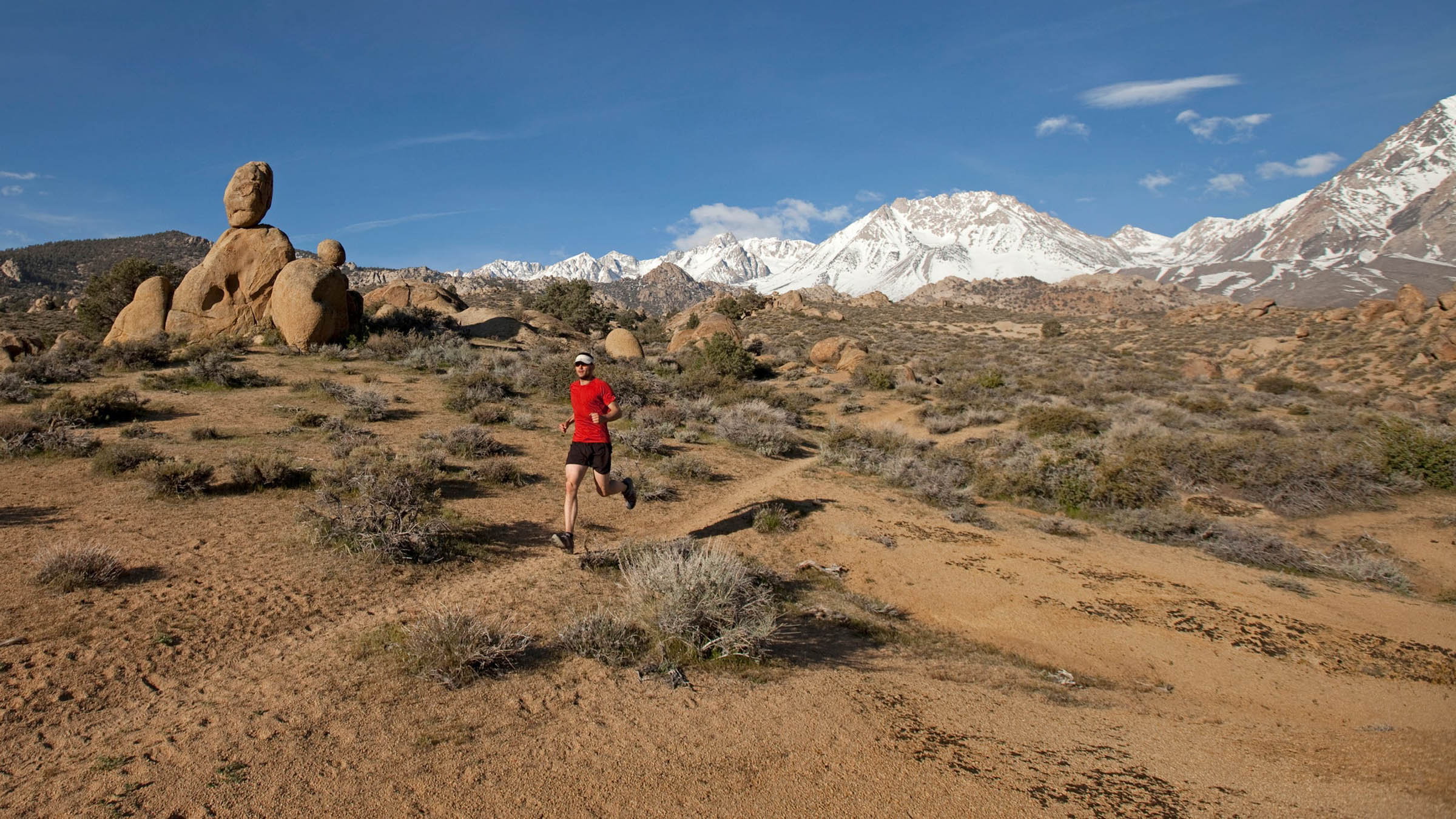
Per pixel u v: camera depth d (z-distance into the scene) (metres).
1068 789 3.55
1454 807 3.29
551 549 7.95
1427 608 8.82
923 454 17.48
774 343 57.25
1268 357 55.72
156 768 3.29
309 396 17.03
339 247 27.59
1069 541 11.18
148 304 24.69
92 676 4.24
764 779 3.49
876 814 3.22
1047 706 5.16
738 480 13.50
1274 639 7.25
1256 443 16.12
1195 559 10.61
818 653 5.84
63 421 11.73
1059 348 67.19
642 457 14.44
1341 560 10.80
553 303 69.38
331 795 3.12
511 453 13.31
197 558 6.50
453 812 3.04
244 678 4.34
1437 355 43.91
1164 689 6.07
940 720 4.52
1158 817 3.27
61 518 7.38
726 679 4.87
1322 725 5.22
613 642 5.13
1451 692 6.05
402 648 4.82
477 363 24.52
